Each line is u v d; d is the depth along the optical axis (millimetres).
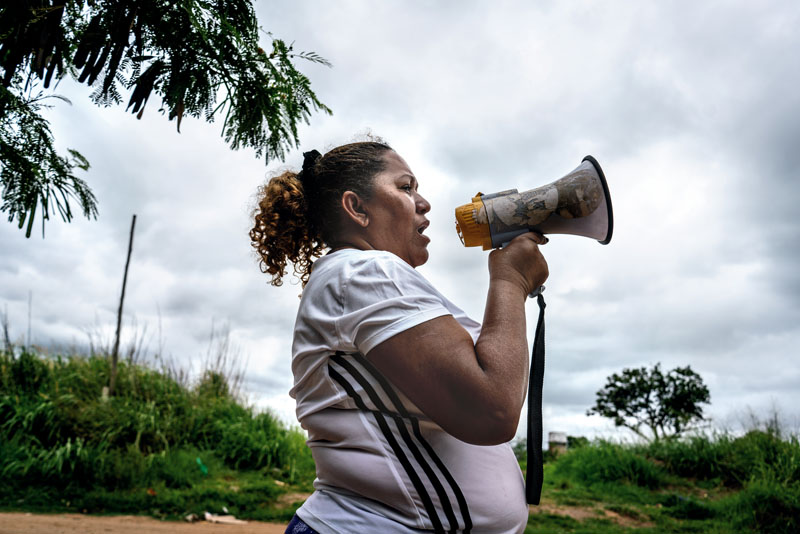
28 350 10016
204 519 7270
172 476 8617
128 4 1845
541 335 1274
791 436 10992
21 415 8805
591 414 27625
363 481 1075
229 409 10789
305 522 1138
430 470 1074
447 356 1019
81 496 7703
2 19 1714
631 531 8039
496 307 1123
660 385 26766
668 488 10781
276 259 1492
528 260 1211
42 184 2234
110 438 8914
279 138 2201
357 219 1332
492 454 1171
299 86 2207
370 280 1112
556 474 11742
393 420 1093
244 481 9086
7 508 7000
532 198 1275
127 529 6340
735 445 11562
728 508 9305
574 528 8086
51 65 1843
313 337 1173
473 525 1084
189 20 1943
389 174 1368
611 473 10969
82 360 10727
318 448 1157
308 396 1183
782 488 9445
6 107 2049
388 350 1045
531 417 1245
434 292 1162
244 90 2092
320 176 1411
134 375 10617
